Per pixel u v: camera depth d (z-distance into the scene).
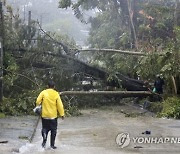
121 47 22.06
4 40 16.11
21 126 11.67
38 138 10.10
